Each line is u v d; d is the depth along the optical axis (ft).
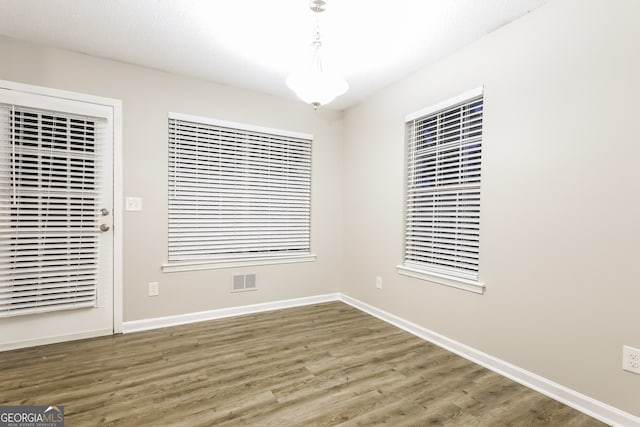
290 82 6.23
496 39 7.16
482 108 7.55
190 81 9.89
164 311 9.66
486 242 7.37
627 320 5.16
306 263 12.10
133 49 8.29
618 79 5.24
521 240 6.64
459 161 8.20
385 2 6.24
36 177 7.84
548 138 6.18
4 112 7.59
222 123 10.34
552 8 6.13
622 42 5.20
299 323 10.05
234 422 5.28
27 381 6.41
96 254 8.61
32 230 7.80
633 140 5.08
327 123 12.48
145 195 9.33
